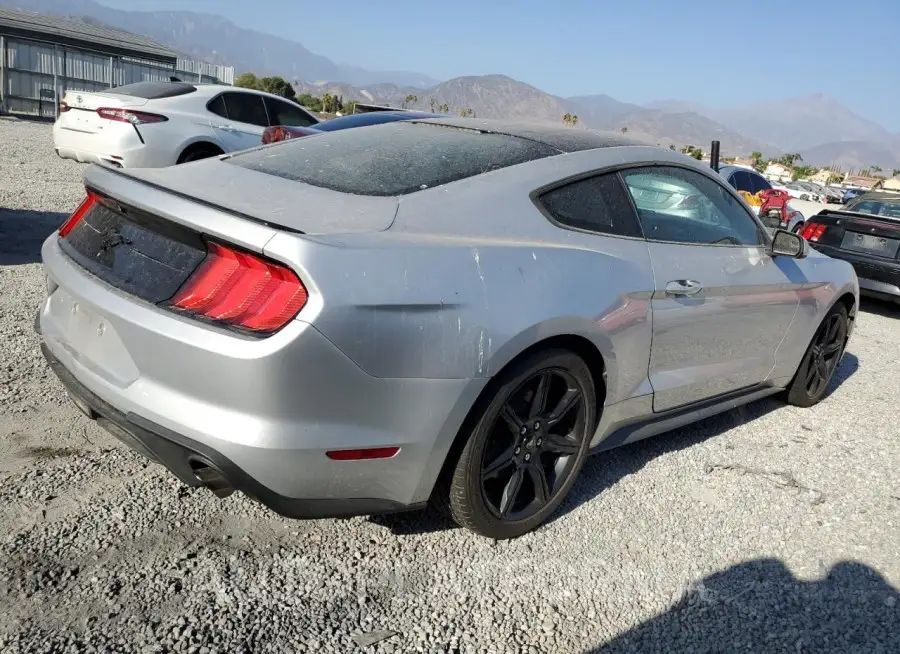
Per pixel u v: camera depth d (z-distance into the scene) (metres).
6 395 3.43
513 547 2.71
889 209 8.61
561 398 2.74
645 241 3.07
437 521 2.82
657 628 2.37
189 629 2.09
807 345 4.30
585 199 2.91
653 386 3.15
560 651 2.20
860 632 2.46
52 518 2.53
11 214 7.54
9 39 22.97
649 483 3.37
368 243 2.18
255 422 2.04
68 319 2.58
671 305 3.10
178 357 2.08
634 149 3.25
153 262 2.27
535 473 2.72
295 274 2.03
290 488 2.12
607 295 2.75
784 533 3.06
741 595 2.59
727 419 4.32
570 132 3.33
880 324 7.73
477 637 2.22
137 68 26.81
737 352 3.67
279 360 1.99
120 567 2.32
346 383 2.09
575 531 2.88
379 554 2.58
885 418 4.64
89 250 2.50
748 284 3.54
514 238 2.62
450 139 3.08
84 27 29.69
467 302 2.28
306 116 10.98
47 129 18.92
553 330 2.51
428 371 2.21
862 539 3.08
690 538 2.93
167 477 2.89
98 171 2.58
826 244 8.22
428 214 2.48
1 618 2.04
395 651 2.12
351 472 2.19
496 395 2.43
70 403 3.43
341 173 2.71
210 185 2.52
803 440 4.11
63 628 2.04
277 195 2.45
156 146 9.05
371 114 8.50
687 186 3.43
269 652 2.05
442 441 2.32
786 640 2.38
